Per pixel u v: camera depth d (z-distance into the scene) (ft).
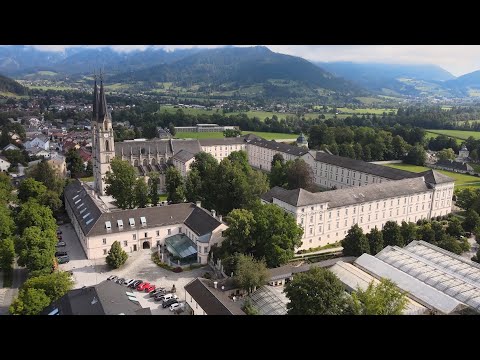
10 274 368.07
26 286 276.00
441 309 301.02
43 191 511.81
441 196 555.69
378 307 239.30
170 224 430.61
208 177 520.42
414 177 568.00
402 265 360.07
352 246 396.78
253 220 367.45
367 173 640.17
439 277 338.75
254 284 312.29
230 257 348.59
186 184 537.65
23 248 339.57
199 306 285.02
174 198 526.57
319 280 247.70
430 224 458.91
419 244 401.90
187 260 389.80
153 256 403.13
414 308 303.07
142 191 503.61
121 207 503.20
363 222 487.61
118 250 374.02
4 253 353.10
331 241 465.47
